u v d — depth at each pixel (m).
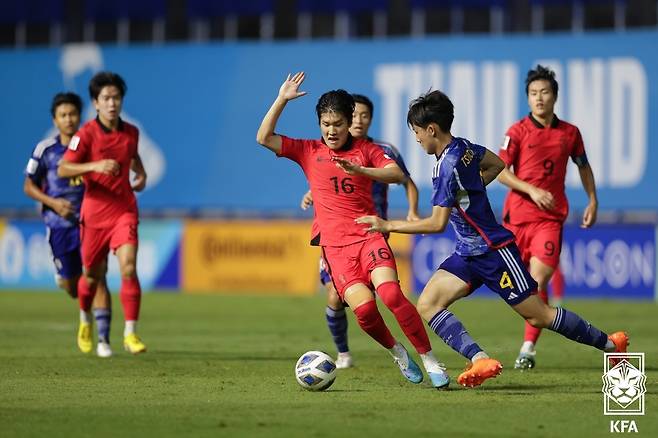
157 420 23.95
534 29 80.00
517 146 36.16
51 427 23.16
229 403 26.52
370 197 29.44
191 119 80.12
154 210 81.00
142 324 53.91
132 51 81.38
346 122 28.98
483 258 28.00
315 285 76.50
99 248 37.59
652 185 71.75
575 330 28.75
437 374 28.56
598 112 72.62
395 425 23.22
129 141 37.50
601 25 79.38
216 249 78.62
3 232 81.75
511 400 26.86
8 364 35.91
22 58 82.81
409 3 82.31
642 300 69.94
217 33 86.12
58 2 87.75
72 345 42.94
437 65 75.44
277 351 40.84
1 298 71.19
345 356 35.19
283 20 84.75
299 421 23.73
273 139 29.42
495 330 50.81
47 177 41.56
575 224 72.06
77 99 41.59
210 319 56.94
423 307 28.34
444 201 27.23
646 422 23.73
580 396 27.64
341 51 77.25
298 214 80.06
